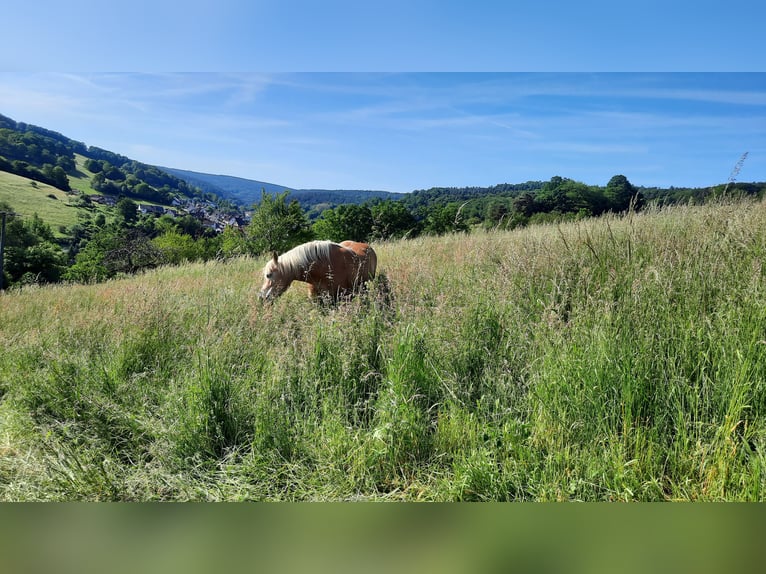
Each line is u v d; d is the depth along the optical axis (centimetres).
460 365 404
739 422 272
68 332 599
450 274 687
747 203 637
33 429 386
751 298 364
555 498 257
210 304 652
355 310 502
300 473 313
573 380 335
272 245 3956
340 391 388
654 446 283
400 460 313
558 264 531
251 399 397
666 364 336
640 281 414
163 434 359
